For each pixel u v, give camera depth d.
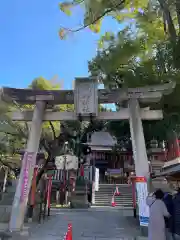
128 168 36.47
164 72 12.52
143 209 9.45
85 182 25.69
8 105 12.28
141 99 11.27
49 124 17.34
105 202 25.94
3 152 18.92
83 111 10.98
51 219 15.22
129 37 13.48
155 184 12.34
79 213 18.92
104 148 37.59
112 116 11.21
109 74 13.73
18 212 9.62
